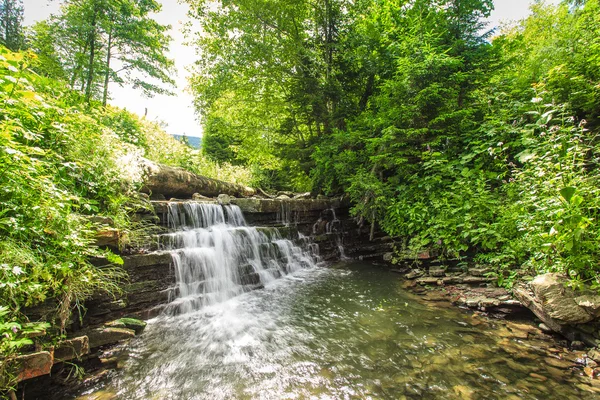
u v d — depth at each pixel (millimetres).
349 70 8320
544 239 2709
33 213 2014
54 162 2719
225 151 20109
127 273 2924
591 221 2367
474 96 6391
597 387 1874
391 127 5594
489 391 1868
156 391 1918
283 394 1883
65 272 2078
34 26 10609
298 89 8359
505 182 4281
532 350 2379
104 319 2639
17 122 2160
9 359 1618
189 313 3270
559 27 9586
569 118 3021
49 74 7043
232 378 2064
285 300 3705
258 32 9000
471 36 6402
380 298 3748
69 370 2051
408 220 5379
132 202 3619
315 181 8008
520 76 6398
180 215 4273
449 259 4508
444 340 2590
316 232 6500
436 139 5746
